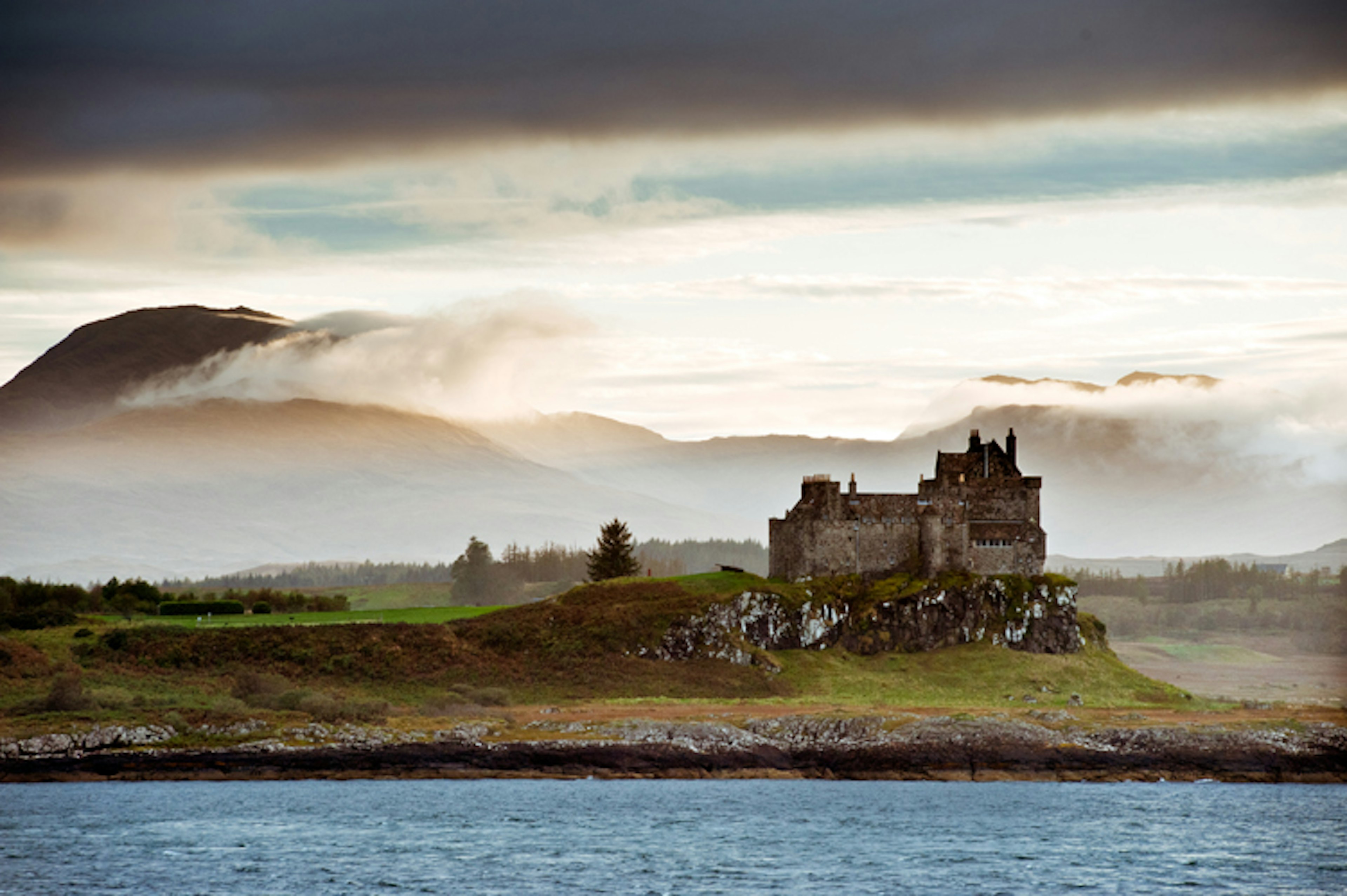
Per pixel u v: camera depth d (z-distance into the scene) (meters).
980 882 182.50
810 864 192.50
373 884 179.62
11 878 181.38
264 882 180.62
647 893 175.75
